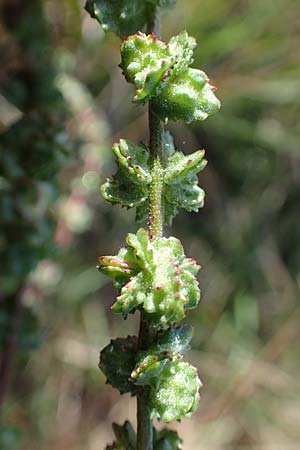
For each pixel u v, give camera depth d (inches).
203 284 12.2
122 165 4.8
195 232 12.4
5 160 6.9
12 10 7.9
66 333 11.2
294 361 11.5
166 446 5.2
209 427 11.0
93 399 11.3
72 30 9.4
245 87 10.7
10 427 7.8
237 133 11.5
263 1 10.2
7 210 7.1
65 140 7.1
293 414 11.2
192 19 9.9
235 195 12.4
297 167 12.4
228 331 11.9
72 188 9.1
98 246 11.5
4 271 7.2
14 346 7.4
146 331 4.8
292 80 10.8
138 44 4.7
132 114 10.9
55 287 10.4
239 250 12.4
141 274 4.7
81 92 9.5
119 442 5.2
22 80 7.9
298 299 12.3
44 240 7.3
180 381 4.8
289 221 12.6
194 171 4.9
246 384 11.2
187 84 4.8
